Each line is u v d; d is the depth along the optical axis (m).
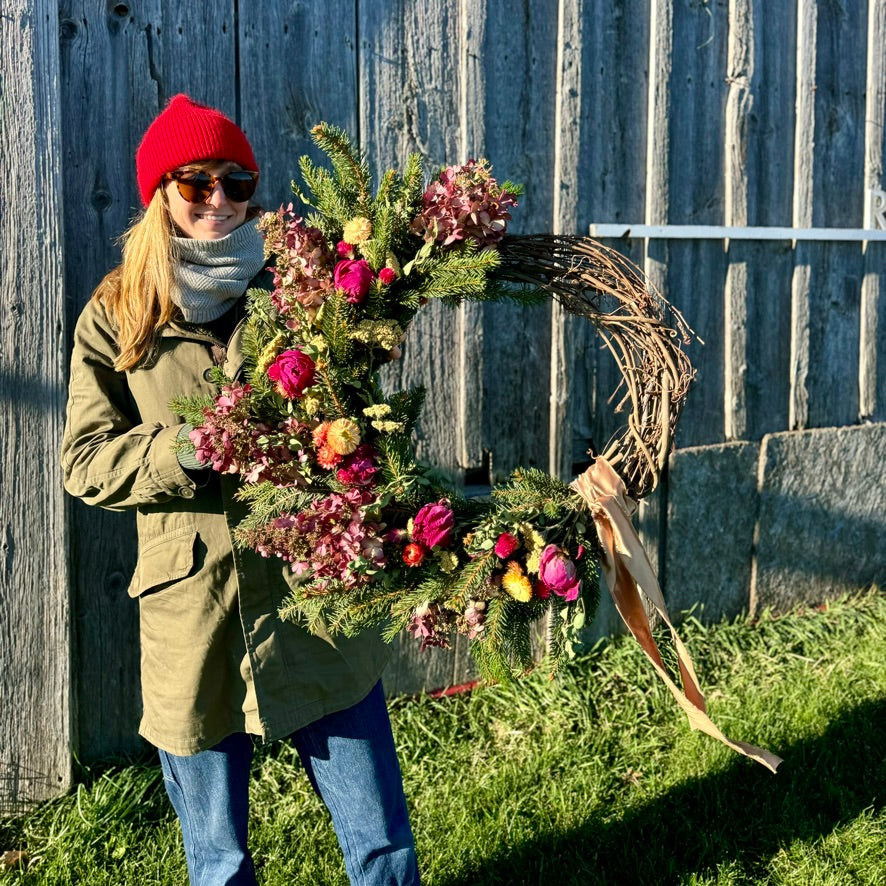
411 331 2.91
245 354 1.65
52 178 2.30
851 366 3.94
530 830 2.37
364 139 2.77
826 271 3.80
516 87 2.99
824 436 3.83
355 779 1.79
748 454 3.64
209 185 1.75
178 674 1.73
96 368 1.78
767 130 3.56
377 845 1.78
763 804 2.48
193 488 1.64
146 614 1.79
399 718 2.88
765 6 3.48
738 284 3.55
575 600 1.54
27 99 2.25
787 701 2.96
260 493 1.58
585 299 1.74
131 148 2.48
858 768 2.66
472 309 2.99
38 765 2.44
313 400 1.54
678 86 3.31
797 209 3.66
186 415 1.58
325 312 1.59
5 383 2.30
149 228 1.75
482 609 1.51
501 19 2.93
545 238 1.83
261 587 1.73
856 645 3.46
